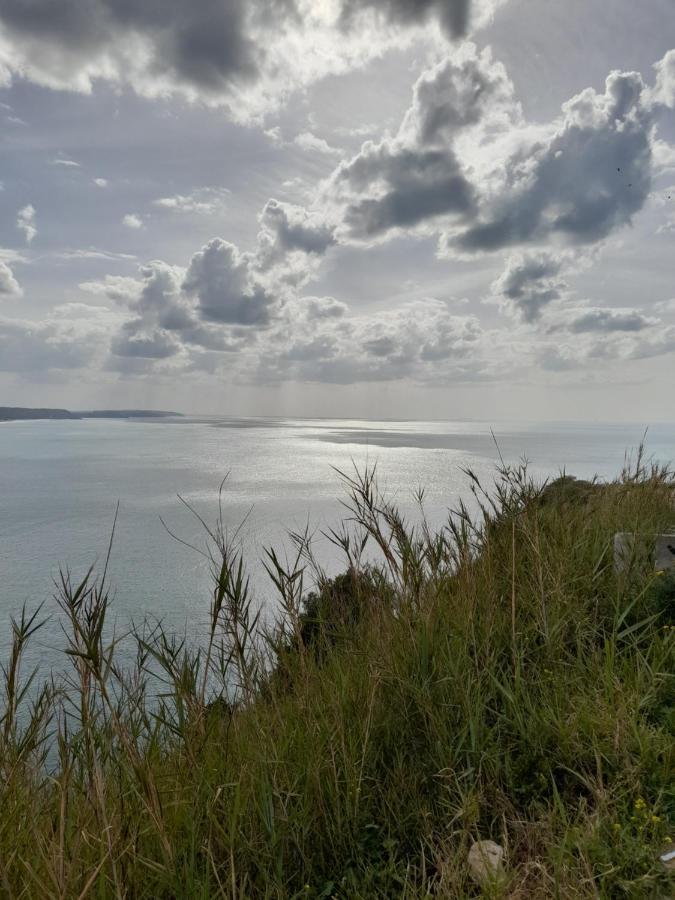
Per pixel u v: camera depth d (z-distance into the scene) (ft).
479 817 8.03
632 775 8.00
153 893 6.85
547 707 9.66
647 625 12.33
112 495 479.82
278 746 8.86
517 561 14.55
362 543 12.19
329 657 11.71
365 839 7.91
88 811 7.07
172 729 7.77
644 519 18.56
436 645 10.94
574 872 6.64
